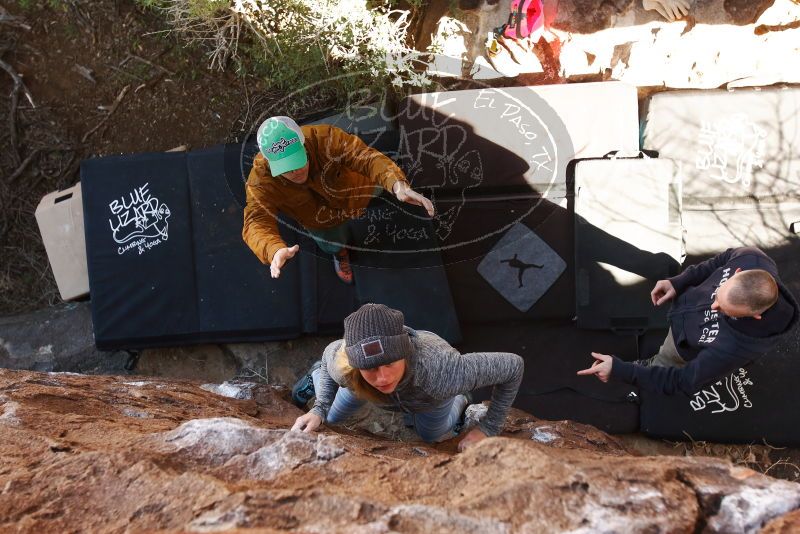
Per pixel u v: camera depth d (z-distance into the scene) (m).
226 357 4.47
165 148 5.00
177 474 1.69
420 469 1.67
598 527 1.39
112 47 5.11
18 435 1.88
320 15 4.41
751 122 4.06
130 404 2.46
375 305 2.05
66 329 4.66
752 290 2.67
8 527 1.50
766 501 1.47
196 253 4.23
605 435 3.11
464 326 4.19
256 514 1.47
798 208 4.03
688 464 1.59
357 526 1.42
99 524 1.51
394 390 2.16
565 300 4.13
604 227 4.02
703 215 4.09
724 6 4.52
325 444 1.81
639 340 4.12
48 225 4.50
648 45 4.55
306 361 4.43
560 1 4.55
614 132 4.09
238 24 4.46
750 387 3.90
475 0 4.61
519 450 1.62
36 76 5.18
